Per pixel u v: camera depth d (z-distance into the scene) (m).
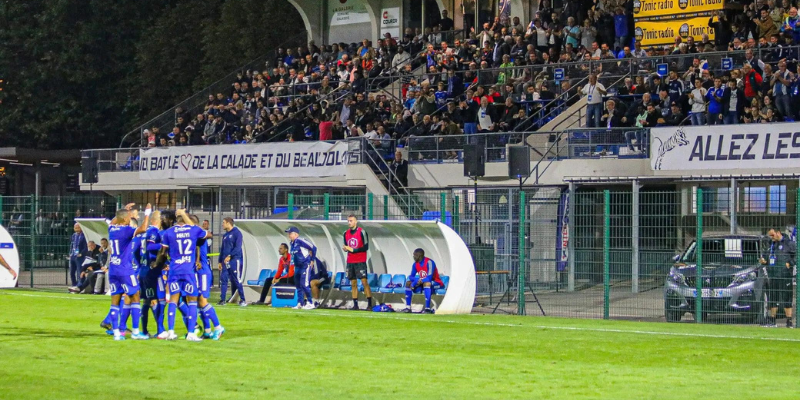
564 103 34.56
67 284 32.84
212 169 38.69
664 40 36.34
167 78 58.09
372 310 24.20
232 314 22.88
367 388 12.60
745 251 21.28
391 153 34.97
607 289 21.95
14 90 58.09
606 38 38.09
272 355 15.66
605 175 30.31
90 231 31.25
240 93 45.53
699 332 19.11
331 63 44.62
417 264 23.41
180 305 17.69
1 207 33.50
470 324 20.64
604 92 32.66
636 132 30.08
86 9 58.69
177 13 58.56
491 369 14.27
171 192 42.12
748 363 14.97
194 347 16.64
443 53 40.03
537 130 34.91
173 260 17.50
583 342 17.53
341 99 40.84
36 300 26.66
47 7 57.88
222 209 33.56
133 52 59.53
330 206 28.31
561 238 25.94
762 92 30.67
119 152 42.19
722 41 35.25
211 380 13.17
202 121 43.53
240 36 56.72
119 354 15.70
